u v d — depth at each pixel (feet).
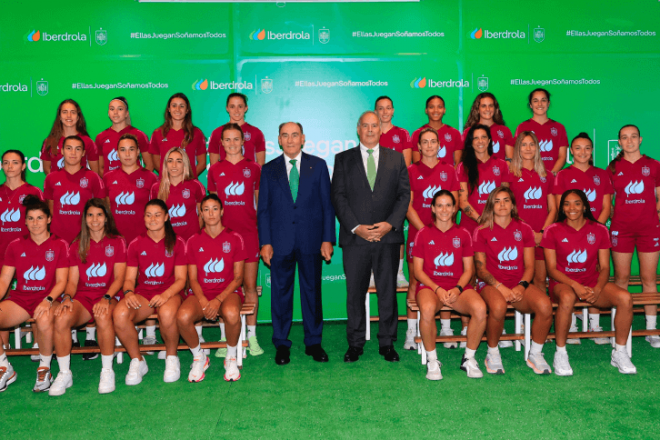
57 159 13.01
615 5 14.75
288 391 9.39
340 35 14.48
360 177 10.98
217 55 14.30
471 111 14.05
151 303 10.05
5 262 10.48
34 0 13.88
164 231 10.74
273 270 11.28
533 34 14.70
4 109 14.02
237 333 10.12
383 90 14.67
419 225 11.98
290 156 11.29
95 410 8.71
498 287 10.50
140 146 13.33
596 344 12.02
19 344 11.49
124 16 14.06
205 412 8.53
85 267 10.52
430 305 9.87
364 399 8.96
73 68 14.07
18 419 8.39
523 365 10.65
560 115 14.97
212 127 14.46
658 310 14.97
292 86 14.53
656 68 14.97
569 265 11.05
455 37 14.61
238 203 11.87
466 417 8.20
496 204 10.80
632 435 7.52
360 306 11.13
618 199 12.87
